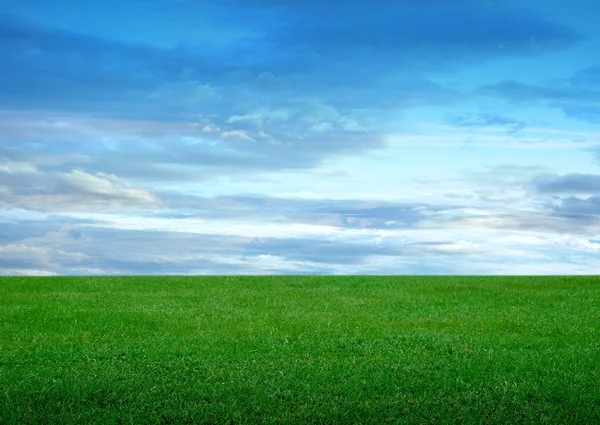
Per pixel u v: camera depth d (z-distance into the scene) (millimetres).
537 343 10695
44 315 13391
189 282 19797
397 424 6652
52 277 20641
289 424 6645
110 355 9641
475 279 20609
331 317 13500
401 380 8250
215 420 6703
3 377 8203
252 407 7109
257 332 11695
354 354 9914
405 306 15117
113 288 18328
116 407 7094
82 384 7895
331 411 6980
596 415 6863
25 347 10328
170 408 7043
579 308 14789
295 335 11461
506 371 8844
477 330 12008
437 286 18844
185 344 10555
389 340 10938
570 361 9391
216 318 13297
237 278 20859
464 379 8367
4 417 6590
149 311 14047
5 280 19766
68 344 10586
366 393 7707
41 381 8055
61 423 6523
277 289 18312
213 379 8281
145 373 8586
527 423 6680
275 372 8672
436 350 10133
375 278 21000
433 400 7441
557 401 7395
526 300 16016
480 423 6648
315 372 8695
